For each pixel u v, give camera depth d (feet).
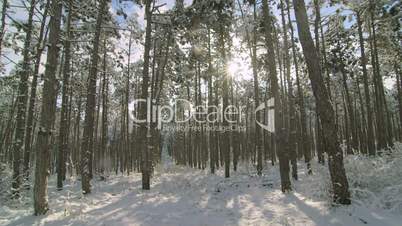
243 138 127.95
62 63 57.11
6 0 38.91
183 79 81.51
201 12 51.52
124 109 104.78
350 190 26.37
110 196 39.86
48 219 26.30
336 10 52.80
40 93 84.58
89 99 42.14
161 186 47.67
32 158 101.65
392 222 20.67
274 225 23.25
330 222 22.36
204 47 70.13
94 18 48.26
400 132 126.11
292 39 54.19
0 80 52.34
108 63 72.08
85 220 26.16
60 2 29.86
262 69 75.77
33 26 45.37
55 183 58.65
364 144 92.68
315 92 27.27
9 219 26.68
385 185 27.27
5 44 42.83
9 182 37.32
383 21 47.01
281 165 37.37
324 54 58.44
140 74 91.09
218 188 44.14
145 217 27.12
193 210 29.66
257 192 38.91
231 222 24.80
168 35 62.49
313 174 48.91
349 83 97.91
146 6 47.24
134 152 104.53
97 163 87.92
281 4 51.75
